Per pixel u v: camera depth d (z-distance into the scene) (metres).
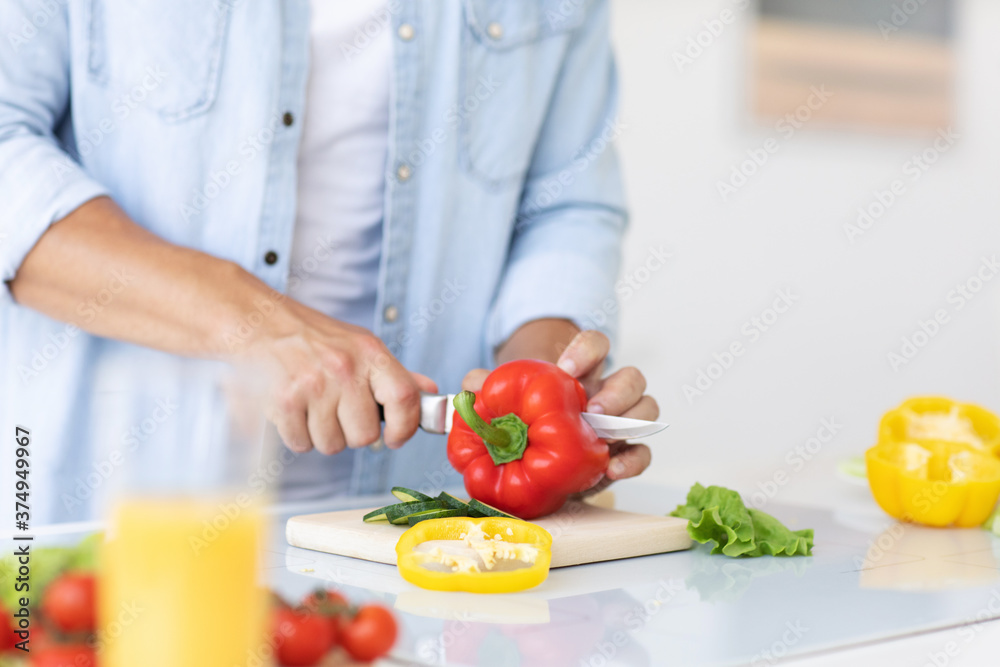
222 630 0.40
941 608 0.65
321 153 1.20
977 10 3.04
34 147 0.98
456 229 1.28
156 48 1.09
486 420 0.91
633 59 2.77
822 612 0.64
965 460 0.98
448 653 0.53
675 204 2.85
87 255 0.96
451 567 0.70
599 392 0.96
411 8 1.18
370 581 0.72
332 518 0.87
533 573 0.70
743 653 0.54
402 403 0.94
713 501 0.86
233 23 1.10
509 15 1.25
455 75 1.22
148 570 0.39
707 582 0.73
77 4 1.07
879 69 2.97
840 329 3.09
